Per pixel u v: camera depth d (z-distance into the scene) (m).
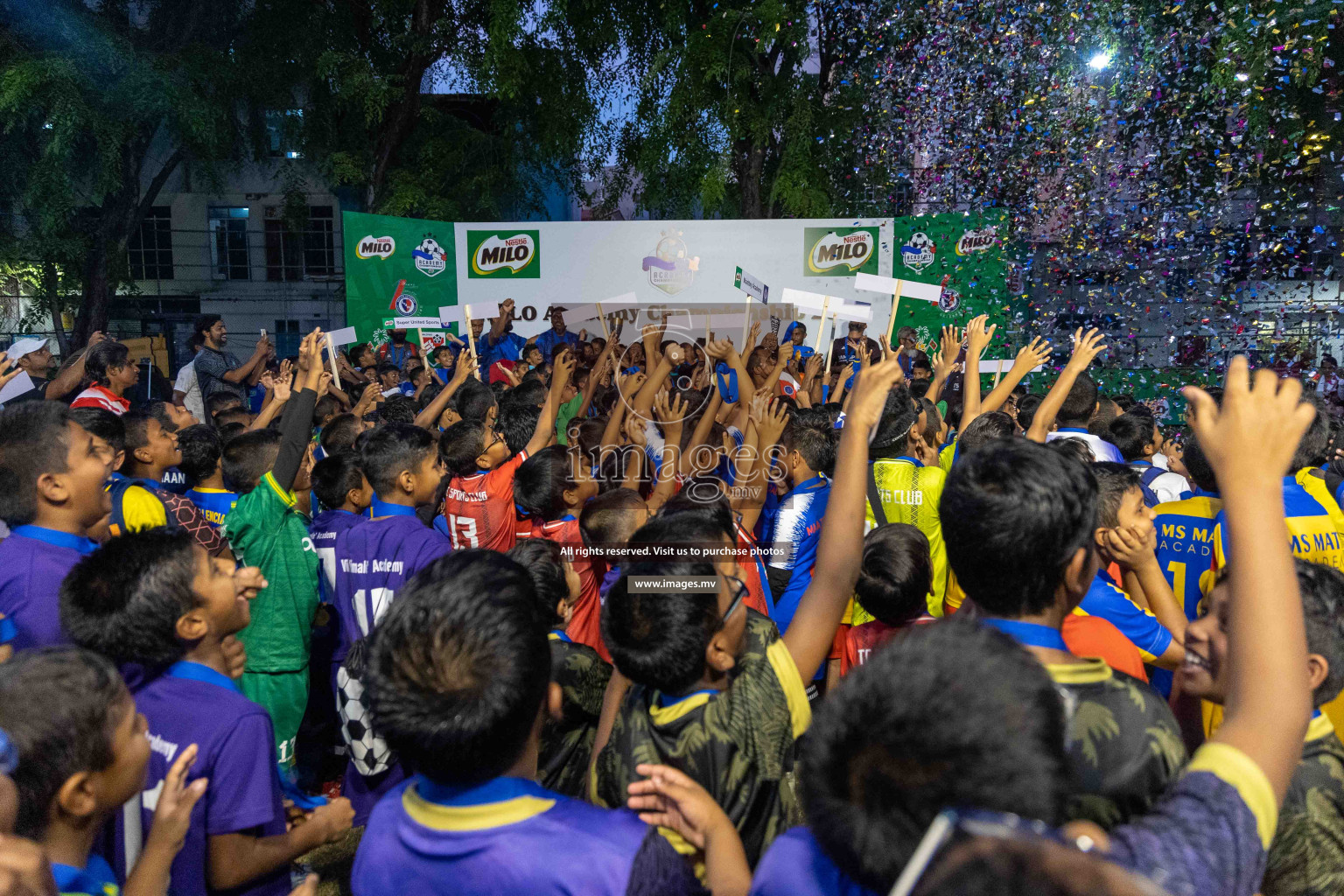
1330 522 2.60
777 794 1.46
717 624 1.45
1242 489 0.97
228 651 1.90
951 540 1.34
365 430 4.65
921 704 0.77
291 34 12.30
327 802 2.20
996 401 3.49
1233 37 10.02
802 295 4.60
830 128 12.47
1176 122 11.27
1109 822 1.16
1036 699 0.80
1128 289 12.03
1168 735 1.21
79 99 10.79
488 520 3.33
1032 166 11.70
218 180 13.37
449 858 1.16
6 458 2.24
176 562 1.78
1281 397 0.99
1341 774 1.35
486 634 1.18
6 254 11.85
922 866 0.63
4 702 1.25
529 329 11.38
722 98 12.51
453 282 11.55
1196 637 1.43
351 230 11.39
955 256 11.34
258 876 1.78
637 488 2.46
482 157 13.77
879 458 3.19
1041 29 11.41
